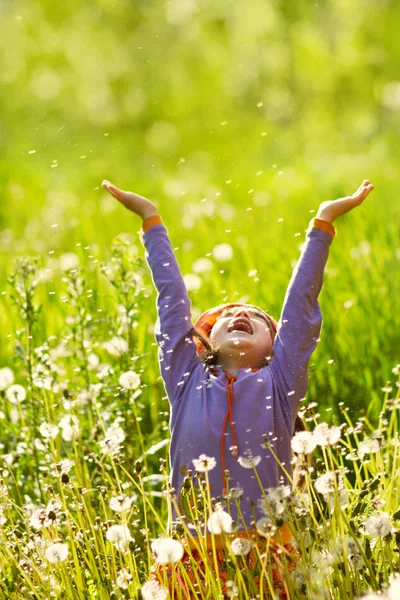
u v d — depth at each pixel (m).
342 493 3.38
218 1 29.98
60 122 27.33
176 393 3.61
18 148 25.75
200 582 3.14
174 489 3.36
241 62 28.55
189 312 3.74
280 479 3.44
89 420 4.84
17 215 13.34
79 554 3.74
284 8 28.94
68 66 28.98
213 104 27.25
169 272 3.79
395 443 4.04
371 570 3.10
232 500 3.34
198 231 9.35
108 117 27.25
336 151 23.48
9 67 29.05
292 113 26.67
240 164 23.34
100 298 6.57
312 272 3.66
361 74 26.55
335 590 3.17
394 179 13.77
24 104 27.77
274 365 3.58
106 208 12.16
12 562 3.56
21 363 5.17
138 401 5.25
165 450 5.06
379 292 6.70
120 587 3.36
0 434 5.19
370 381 5.64
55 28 30.11
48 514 3.30
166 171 23.53
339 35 27.88
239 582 3.01
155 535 4.14
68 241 9.90
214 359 3.68
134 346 5.10
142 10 30.34
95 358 5.27
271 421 3.44
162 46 29.80
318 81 26.84
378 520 3.05
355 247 7.64
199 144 25.28
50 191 16.75
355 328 6.28
